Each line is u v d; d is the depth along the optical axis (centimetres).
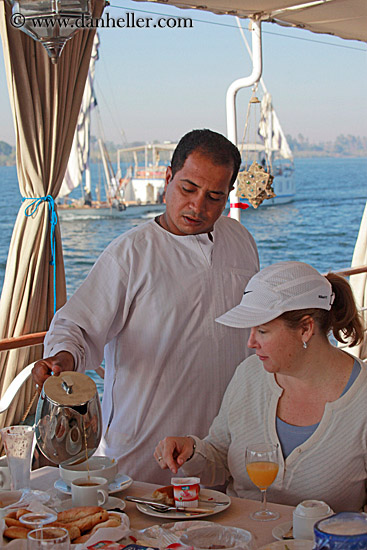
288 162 4341
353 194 5741
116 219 3884
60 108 333
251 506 158
